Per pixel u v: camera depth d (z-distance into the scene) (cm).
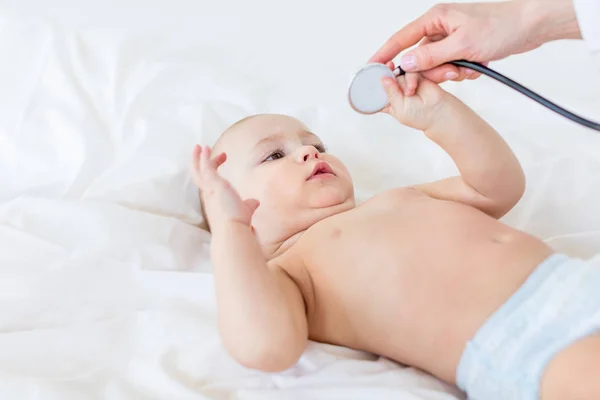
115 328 113
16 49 172
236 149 139
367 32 196
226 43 191
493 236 111
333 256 114
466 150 118
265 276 99
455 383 104
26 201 135
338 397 97
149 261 131
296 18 198
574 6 101
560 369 90
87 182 152
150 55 181
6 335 109
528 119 166
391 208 120
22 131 157
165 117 164
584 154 157
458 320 102
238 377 103
